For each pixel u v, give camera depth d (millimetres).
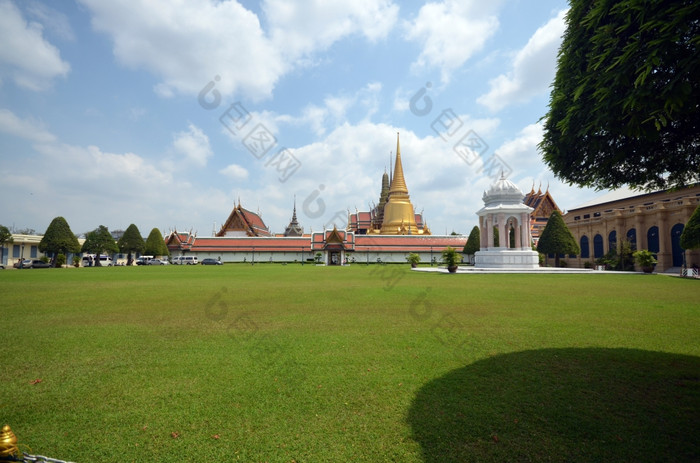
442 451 3508
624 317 10102
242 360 6367
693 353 6598
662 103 4070
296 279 25406
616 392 4852
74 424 4117
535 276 28344
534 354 6590
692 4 3617
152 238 66125
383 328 8859
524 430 3879
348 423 4094
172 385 5238
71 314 11008
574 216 50656
